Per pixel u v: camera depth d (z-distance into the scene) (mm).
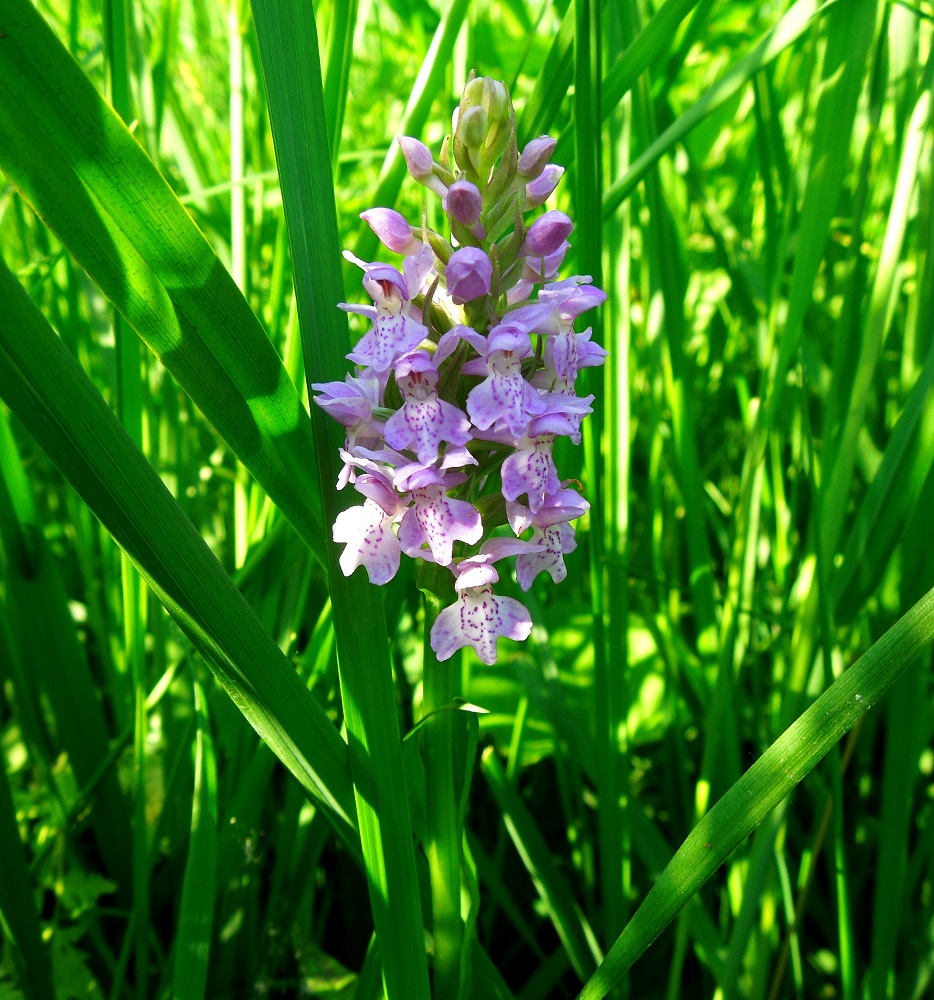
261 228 229
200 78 283
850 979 159
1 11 82
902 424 156
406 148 114
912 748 158
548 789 212
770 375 170
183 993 131
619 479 172
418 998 126
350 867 194
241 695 119
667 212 190
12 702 179
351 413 112
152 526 105
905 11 176
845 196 247
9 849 153
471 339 105
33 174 92
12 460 167
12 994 167
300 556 169
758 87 167
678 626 222
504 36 290
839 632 180
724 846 101
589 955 169
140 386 162
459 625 117
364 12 199
